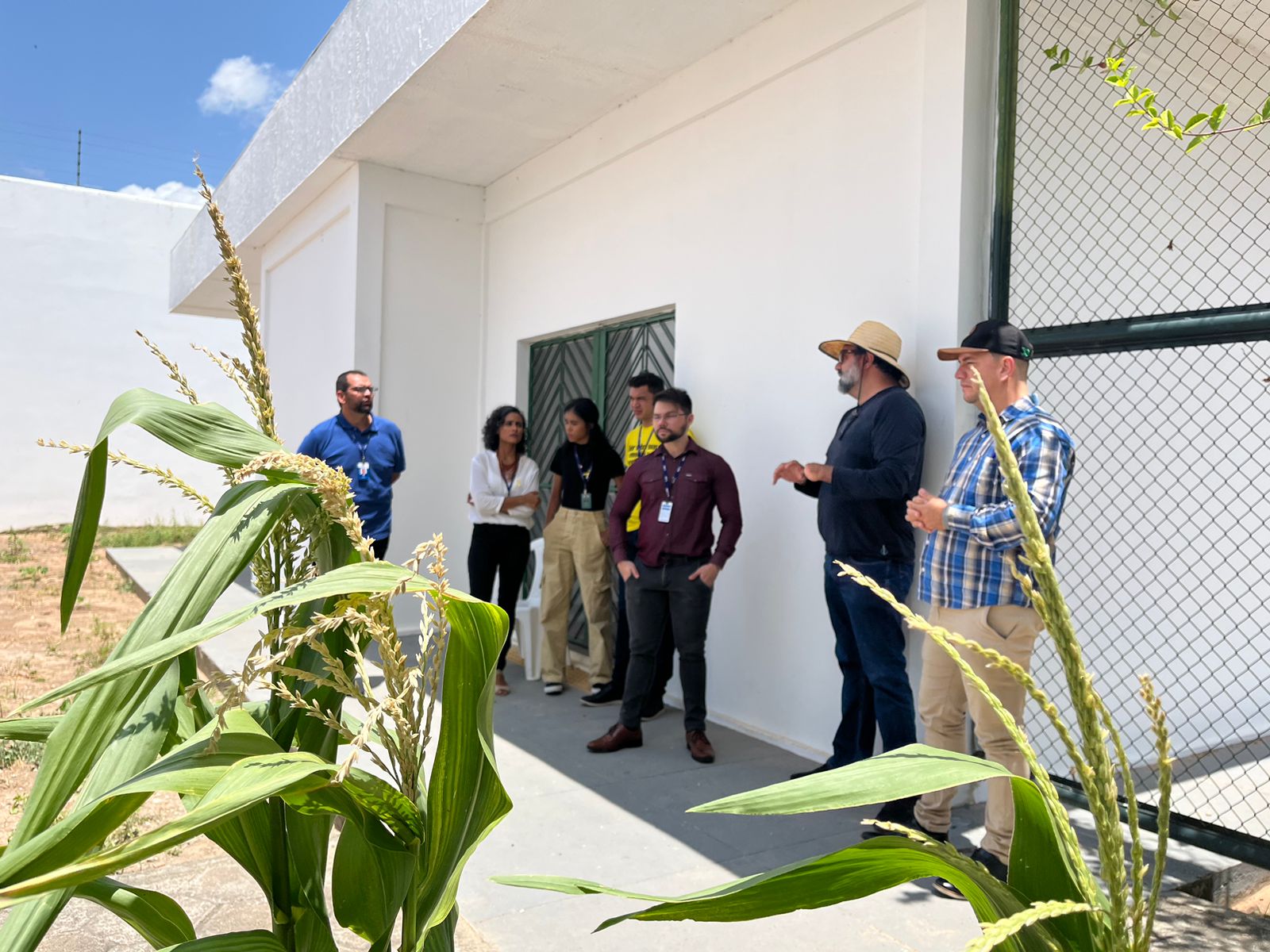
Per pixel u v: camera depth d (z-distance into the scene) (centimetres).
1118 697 388
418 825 88
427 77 509
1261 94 435
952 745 280
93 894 94
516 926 250
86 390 1423
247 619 73
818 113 408
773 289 432
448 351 702
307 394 815
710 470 405
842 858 76
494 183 695
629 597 416
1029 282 350
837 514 337
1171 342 296
